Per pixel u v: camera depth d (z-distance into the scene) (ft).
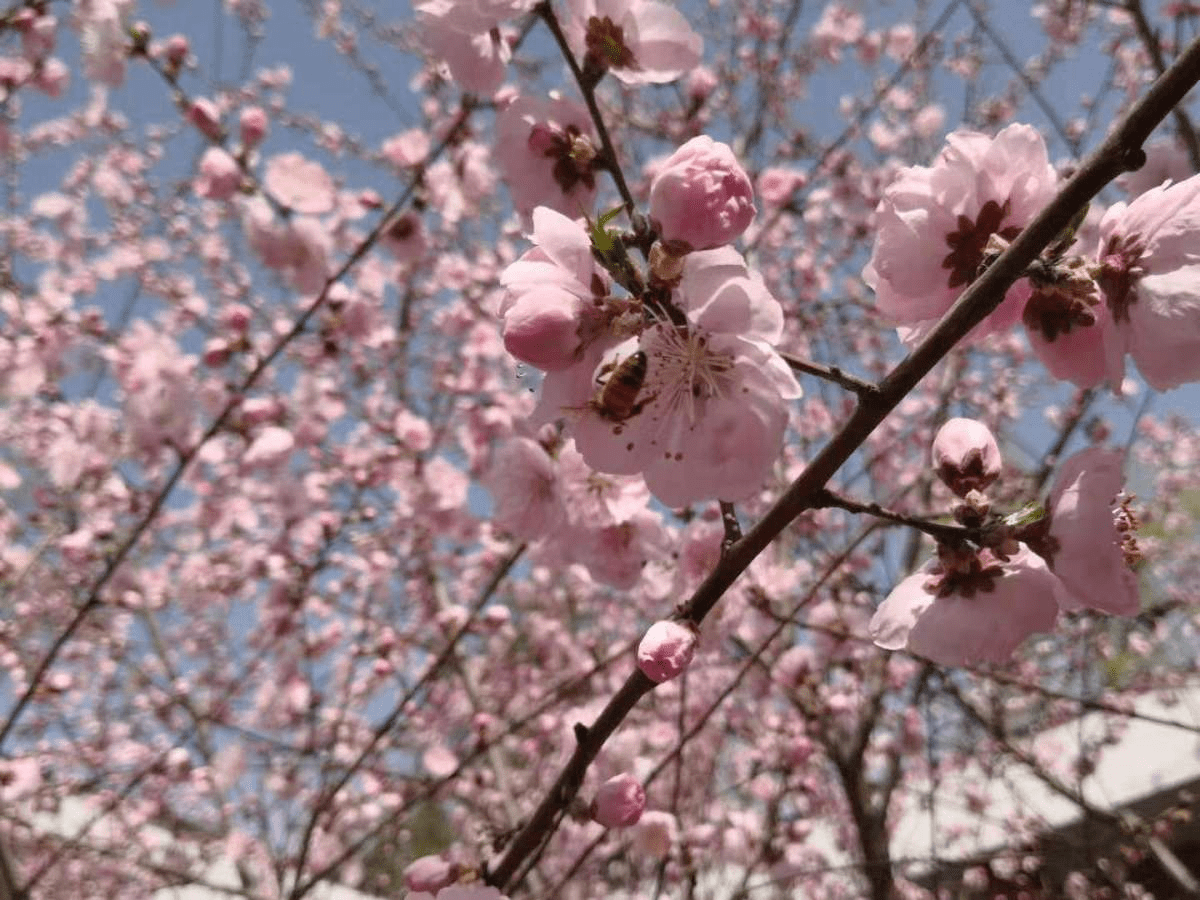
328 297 12.67
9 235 18.26
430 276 21.06
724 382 4.07
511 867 5.03
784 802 15.26
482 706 16.56
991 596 4.36
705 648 8.68
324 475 16.92
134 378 13.62
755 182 16.63
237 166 10.56
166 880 15.21
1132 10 11.29
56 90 12.96
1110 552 4.01
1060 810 19.39
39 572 16.52
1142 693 20.62
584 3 5.24
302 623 17.29
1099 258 4.03
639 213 4.05
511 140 5.50
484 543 17.87
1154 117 3.27
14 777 13.00
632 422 4.22
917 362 3.68
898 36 20.56
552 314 3.88
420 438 16.28
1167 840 18.16
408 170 12.14
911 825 20.26
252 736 14.94
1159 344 3.78
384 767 17.37
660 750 16.92
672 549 7.63
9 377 14.08
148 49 9.94
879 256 4.34
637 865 15.51
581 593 22.95
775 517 4.06
